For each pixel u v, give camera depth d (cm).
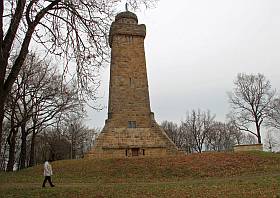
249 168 3072
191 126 9125
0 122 1076
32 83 3812
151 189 1920
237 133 9144
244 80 6656
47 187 2206
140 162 3434
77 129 7838
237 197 1537
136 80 4519
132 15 4778
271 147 8481
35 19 1198
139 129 4278
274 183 1850
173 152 4175
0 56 1067
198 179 2762
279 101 6769
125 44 4653
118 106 4359
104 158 3831
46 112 4153
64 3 1286
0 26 1077
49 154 6975
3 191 1944
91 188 2027
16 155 6950
